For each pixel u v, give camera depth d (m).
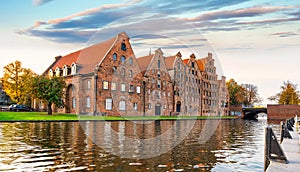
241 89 75.44
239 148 11.95
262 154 10.41
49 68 53.16
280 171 6.55
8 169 7.30
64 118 28.67
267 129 7.16
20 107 47.09
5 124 22.28
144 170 7.38
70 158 8.68
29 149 10.30
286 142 11.56
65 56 52.09
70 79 40.22
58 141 12.46
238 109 68.12
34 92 36.69
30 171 7.12
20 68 50.22
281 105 60.62
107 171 7.19
